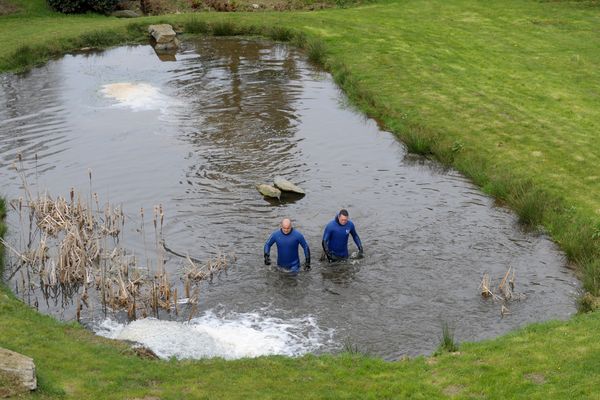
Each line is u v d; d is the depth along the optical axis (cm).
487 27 4066
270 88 3209
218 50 3784
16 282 1748
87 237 1888
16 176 2331
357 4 4553
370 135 2708
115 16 4325
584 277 1742
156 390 1239
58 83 3259
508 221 2072
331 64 3456
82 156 2492
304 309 1666
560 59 3528
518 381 1273
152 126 2766
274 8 4466
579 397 1202
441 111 2831
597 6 4469
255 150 2555
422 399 1240
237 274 1803
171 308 1659
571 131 2614
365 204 2167
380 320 1623
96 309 1650
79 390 1201
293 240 1788
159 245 1931
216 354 1476
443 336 1527
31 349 1333
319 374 1335
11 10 4119
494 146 2503
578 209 2056
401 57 3469
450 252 1905
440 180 2342
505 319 1620
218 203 2166
